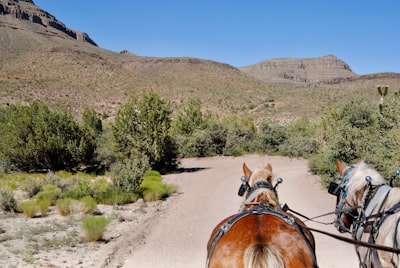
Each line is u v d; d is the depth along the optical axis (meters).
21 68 147.50
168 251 9.47
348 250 9.37
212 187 20.20
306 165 32.16
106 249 9.49
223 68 193.00
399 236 3.80
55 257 8.78
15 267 7.89
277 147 41.91
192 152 38.19
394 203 4.19
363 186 4.77
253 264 3.10
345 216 5.10
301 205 15.10
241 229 3.63
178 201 16.48
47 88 123.81
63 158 27.83
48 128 27.95
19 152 27.06
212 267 3.43
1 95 105.19
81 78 143.38
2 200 14.19
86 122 45.31
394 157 13.95
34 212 13.42
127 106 26.78
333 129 21.47
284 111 120.00
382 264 4.02
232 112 125.31
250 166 30.52
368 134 17.91
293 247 3.40
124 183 17.09
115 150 26.17
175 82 169.50
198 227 11.96
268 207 4.21
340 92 150.12
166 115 27.30
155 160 26.30
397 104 17.48
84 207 13.87
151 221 12.66
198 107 43.38
